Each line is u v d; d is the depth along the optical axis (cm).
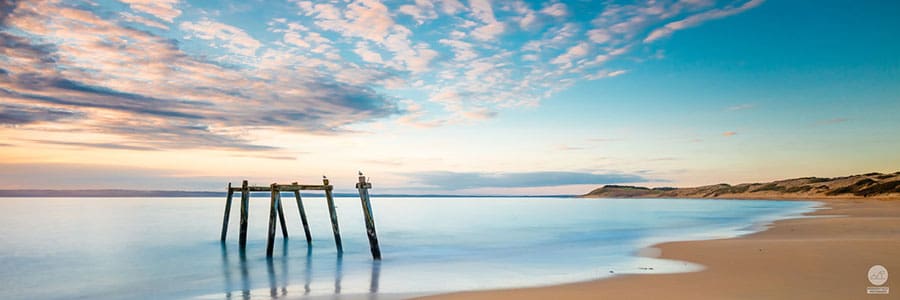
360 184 2256
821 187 14025
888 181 10938
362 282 1648
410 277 1731
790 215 5225
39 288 1734
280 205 3325
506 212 8162
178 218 5794
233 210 8638
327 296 1388
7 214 6769
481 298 1242
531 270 1806
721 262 1648
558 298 1190
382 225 4703
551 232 3772
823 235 2500
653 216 6219
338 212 8131
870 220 3578
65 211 7900
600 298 1166
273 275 1889
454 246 2825
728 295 1138
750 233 2994
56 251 2720
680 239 2859
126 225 4597
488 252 2491
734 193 19225
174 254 2583
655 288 1260
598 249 2452
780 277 1323
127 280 1855
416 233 3756
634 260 1927
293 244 3009
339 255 2458
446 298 1262
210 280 1814
